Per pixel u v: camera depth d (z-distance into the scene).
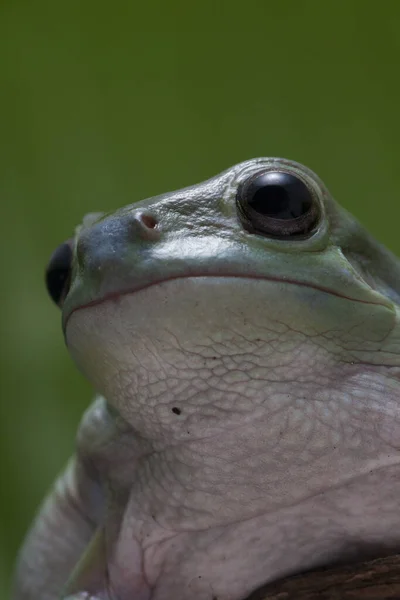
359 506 0.25
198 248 0.24
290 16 0.37
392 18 0.36
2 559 0.36
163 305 0.24
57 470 0.37
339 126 0.36
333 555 0.25
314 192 0.24
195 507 0.25
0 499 0.37
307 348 0.24
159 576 0.26
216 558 0.25
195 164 0.37
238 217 0.24
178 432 0.24
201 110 0.37
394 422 0.24
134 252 0.24
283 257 0.24
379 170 0.36
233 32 0.37
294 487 0.25
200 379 0.24
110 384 0.24
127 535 0.25
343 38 0.37
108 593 0.26
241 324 0.24
